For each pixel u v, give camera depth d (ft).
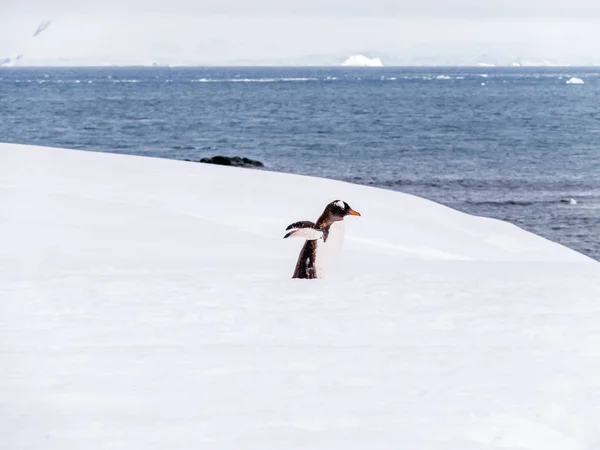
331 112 533.14
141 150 325.83
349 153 307.37
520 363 30.58
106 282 50.19
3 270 57.11
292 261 65.10
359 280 51.98
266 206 100.89
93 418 23.36
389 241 89.45
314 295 46.01
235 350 32.35
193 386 27.02
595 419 23.91
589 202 196.44
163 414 23.89
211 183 111.75
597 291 47.85
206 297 45.03
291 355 31.55
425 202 114.83
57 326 37.32
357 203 107.34
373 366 29.94
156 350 32.22
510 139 359.05
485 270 58.90
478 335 35.94
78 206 92.94
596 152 308.19
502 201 199.52
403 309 42.01
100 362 30.17
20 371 28.81
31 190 101.04
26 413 23.85
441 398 25.82
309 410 24.35
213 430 22.38
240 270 56.54
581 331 36.60
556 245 97.66
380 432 22.34
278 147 329.52
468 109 564.71
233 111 535.60
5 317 39.47
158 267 58.70
